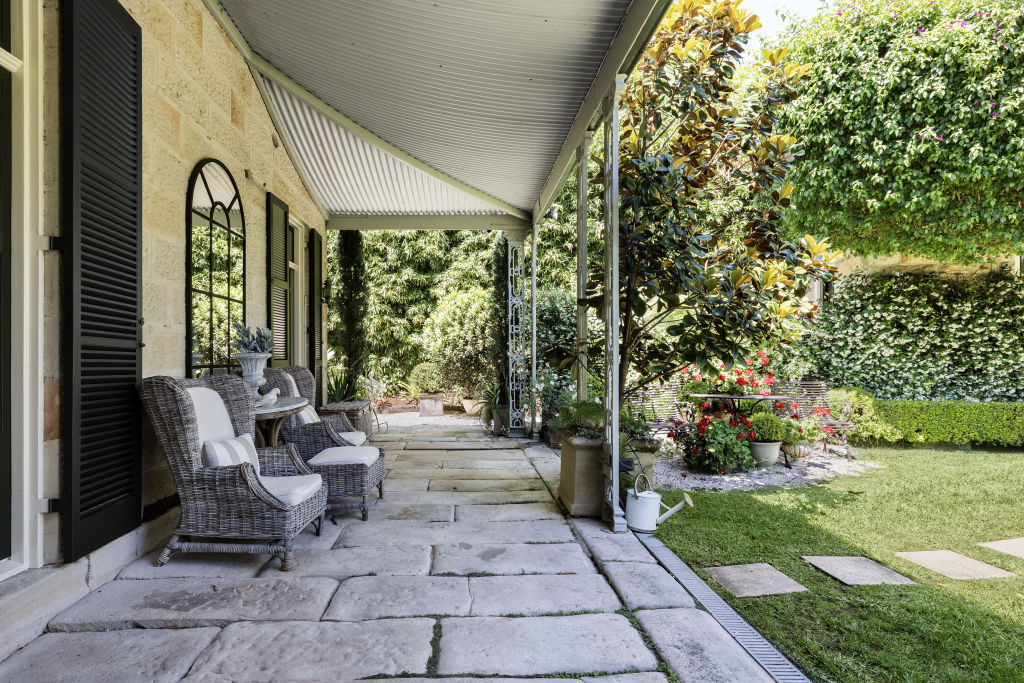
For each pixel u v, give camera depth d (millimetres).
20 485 2143
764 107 4547
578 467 3590
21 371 2158
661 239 4027
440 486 4395
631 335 4375
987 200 5406
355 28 3359
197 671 1756
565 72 3580
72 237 2193
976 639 2094
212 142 3703
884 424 6727
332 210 7461
